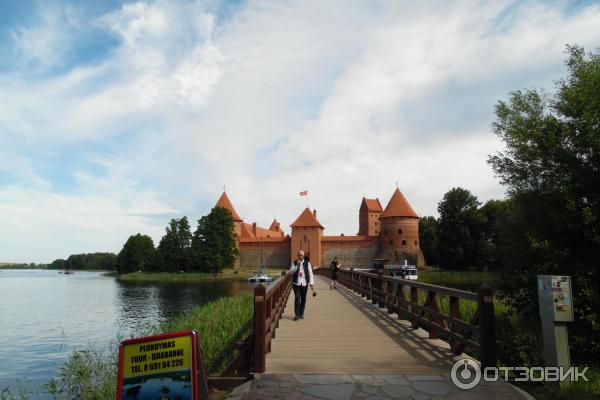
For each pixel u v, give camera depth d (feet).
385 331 32.78
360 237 272.51
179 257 295.89
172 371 15.84
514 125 48.57
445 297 57.06
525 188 46.80
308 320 38.63
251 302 65.51
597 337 34.19
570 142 43.14
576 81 44.09
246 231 327.47
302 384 19.67
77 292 191.52
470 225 237.04
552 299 19.62
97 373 38.52
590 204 40.06
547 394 18.92
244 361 22.97
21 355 62.80
